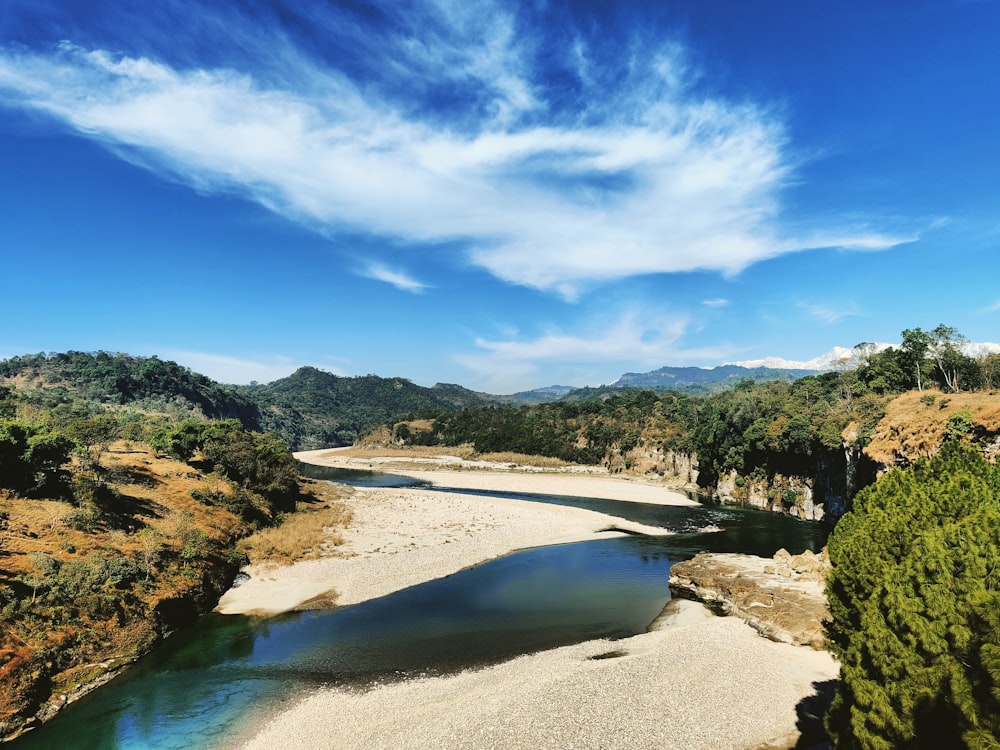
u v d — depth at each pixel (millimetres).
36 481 38688
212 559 40250
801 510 75250
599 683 25125
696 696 24078
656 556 51844
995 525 12789
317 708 24250
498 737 21062
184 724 23266
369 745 21078
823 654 28656
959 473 18078
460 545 53656
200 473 62062
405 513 68688
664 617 35750
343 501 75750
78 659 26266
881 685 12875
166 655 29859
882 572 14625
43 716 23156
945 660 11344
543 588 41781
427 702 24344
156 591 33250
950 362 73500
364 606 37500
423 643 31531
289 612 36312
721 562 41250
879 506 18750
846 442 64875
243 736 22406
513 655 29844
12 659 23406
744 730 21734
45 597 27312
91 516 37531
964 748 10977
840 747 14570
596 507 81312
